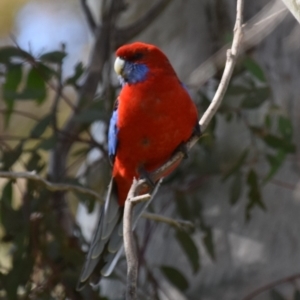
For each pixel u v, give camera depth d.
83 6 13.15
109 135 9.09
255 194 11.12
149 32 14.28
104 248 9.16
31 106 16.86
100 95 12.20
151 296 11.22
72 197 15.45
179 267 12.72
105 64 12.47
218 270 12.42
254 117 12.54
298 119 12.42
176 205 12.12
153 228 12.54
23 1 19.97
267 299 11.91
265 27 11.80
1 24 19.67
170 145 8.71
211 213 12.75
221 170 11.87
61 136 11.64
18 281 10.66
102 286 13.14
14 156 10.89
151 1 14.32
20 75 11.42
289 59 12.68
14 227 10.91
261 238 12.32
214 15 13.48
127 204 6.90
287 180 12.38
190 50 13.73
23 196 10.91
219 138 12.73
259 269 12.14
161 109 8.49
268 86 11.10
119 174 9.16
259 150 11.91
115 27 12.67
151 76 8.68
